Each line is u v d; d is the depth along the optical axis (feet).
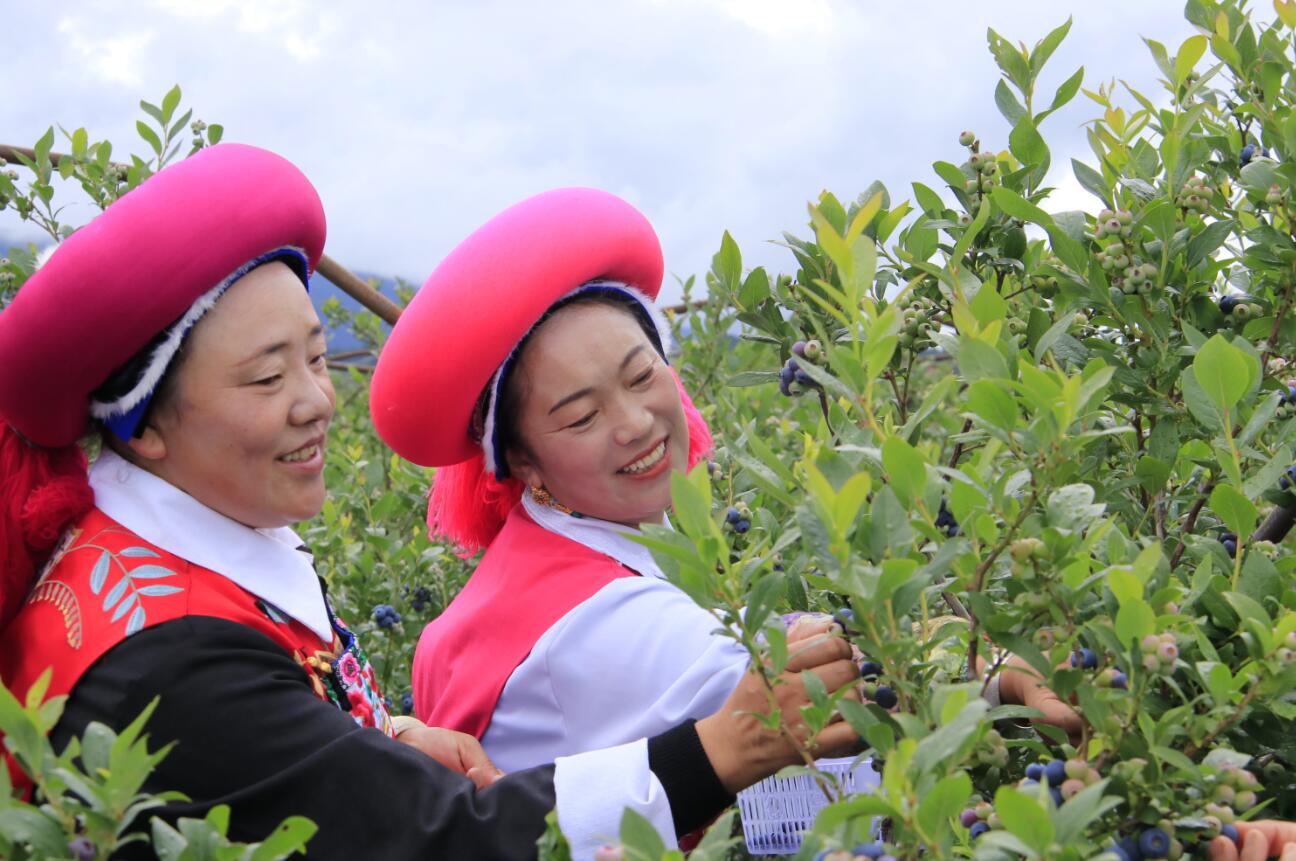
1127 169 7.39
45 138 10.59
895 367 7.13
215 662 5.26
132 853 5.03
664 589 6.56
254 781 5.13
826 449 4.59
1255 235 6.85
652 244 7.06
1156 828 4.24
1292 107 7.44
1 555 5.59
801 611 6.30
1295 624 4.35
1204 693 4.84
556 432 6.76
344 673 6.22
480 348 6.58
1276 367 7.38
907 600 4.36
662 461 6.90
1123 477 7.04
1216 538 6.67
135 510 5.73
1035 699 5.48
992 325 5.07
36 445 5.84
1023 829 3.48
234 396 5.68
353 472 12.09
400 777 5.14
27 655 5.42
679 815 5.21
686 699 6.06
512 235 6.62
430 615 10.57
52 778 3.84
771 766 5.21
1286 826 4.61
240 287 5.67
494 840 5.02
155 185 5.55
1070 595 4.54
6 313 5.47
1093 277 6.73
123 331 5.44
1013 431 4.56
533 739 6.50
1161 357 6.67
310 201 5.92
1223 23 7.52
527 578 6.81
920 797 3.73
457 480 7.70
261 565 5.92
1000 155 7.91
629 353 6.72
